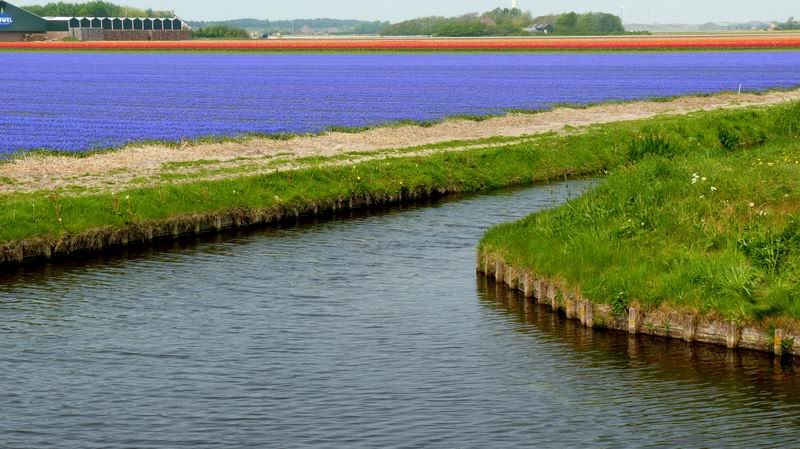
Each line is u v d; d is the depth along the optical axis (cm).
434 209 7169
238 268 5362
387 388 3569
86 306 4603
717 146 9881
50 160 7900
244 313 4488
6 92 15175
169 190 6612
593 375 3722
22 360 3841
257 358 3878
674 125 10412
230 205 6594
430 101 13612
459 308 4578
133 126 10331
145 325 4300
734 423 3278
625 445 3106
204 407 3388
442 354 3944
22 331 4209
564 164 8962
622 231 4859
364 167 7744
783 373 3731
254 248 5869
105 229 5897
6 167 7531
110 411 3347
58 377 3659
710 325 4025
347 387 3578
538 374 3731
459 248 5841
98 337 4131
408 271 5275
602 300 4272
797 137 10275
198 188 6719
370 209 7200
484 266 5166
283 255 5675
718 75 18875
